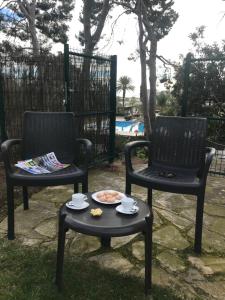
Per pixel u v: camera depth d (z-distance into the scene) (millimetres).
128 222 1681
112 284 1876
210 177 4145
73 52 3576
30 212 2887
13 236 2395
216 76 4238
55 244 2326
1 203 3066
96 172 4328
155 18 8742
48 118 2898
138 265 2086
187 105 4336
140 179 2457
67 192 3416
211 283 1927
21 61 4082
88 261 2111
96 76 4164
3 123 4316
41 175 2400
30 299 1732
